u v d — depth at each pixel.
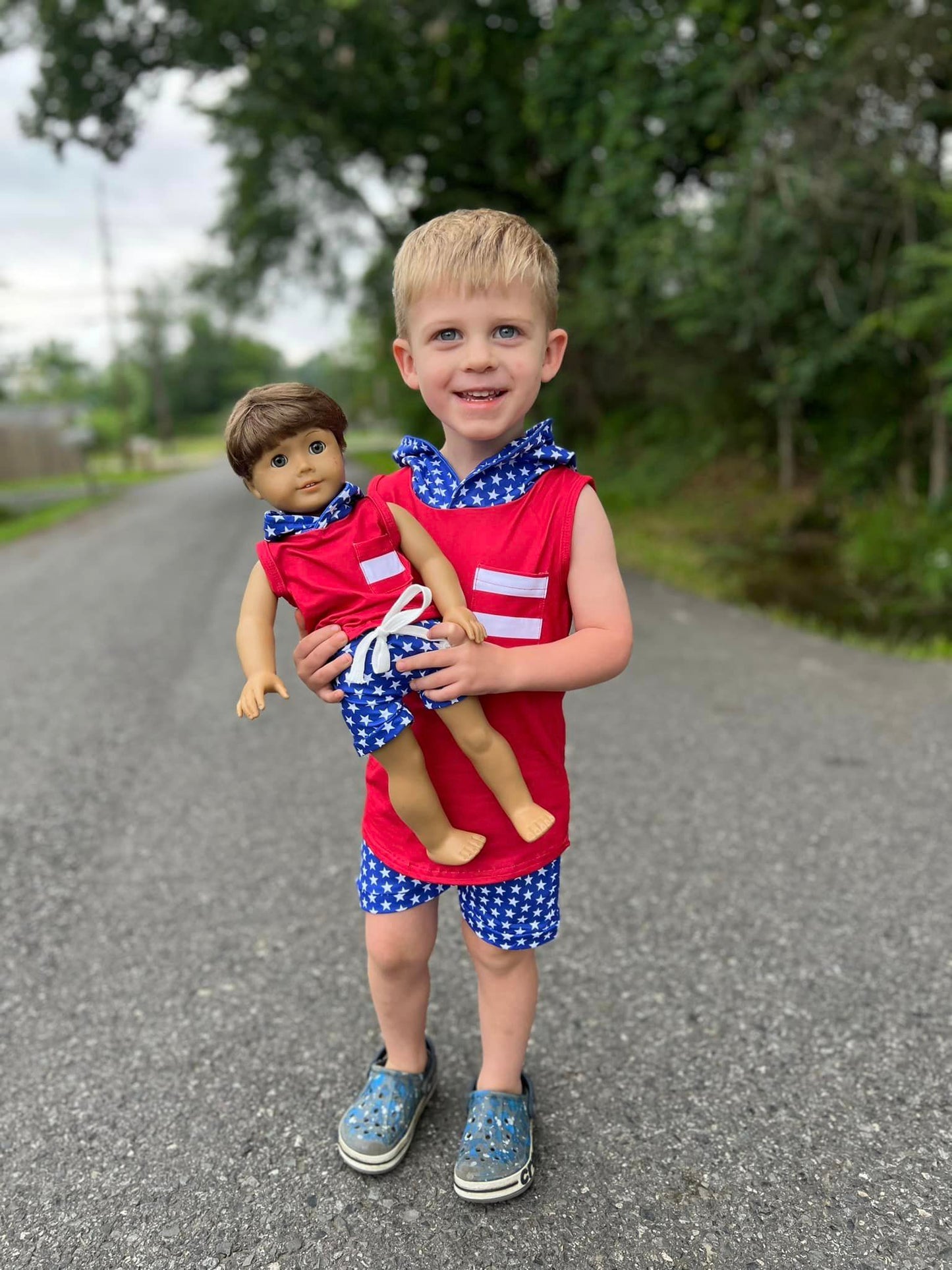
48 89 11.89
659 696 4.18
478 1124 1.53
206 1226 1.44
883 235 7.64
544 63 8.95
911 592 6.61
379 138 13.36
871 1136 1.60
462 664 1.24
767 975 2.07
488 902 1.45
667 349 11.07
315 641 1.28
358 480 13.39
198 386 80.56
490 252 1.24
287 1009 2.01
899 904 2.35
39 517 15.25
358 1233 1.42
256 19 11.27
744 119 7.60
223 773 3.41
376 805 1.47
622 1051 1.84
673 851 2.66
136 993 2.08
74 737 3.85
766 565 7.70
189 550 9.83
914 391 8.48
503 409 1.30
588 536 1.35
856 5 7.45
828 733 3.62
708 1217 1.43
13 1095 1.76
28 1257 1.39
